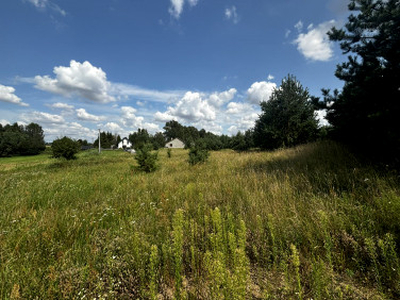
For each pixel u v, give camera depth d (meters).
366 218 2.33
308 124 13.82
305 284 1.72
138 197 4.43
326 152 6.36
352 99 5.03
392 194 2.47
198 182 5.44
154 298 1.54
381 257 1.82
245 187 4.30
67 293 1.67
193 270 1.95
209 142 32.66
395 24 3.84
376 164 4.17
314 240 2.17
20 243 2.50
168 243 2.33
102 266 2.08
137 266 2.01
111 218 3.49
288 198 3.39
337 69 5.40
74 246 2.49
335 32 4.96
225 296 1.34
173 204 3.95
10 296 1.61
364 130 5.13
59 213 3.57
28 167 13.25
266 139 15.36
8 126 72.06
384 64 4.13
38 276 1.90
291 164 5.89
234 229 2.60
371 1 4.34
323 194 3.26
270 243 2.33
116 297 1.74
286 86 14.90
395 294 1.50
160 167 9.98
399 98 4.00
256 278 1.91
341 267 1.83
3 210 3.86
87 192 5.31
